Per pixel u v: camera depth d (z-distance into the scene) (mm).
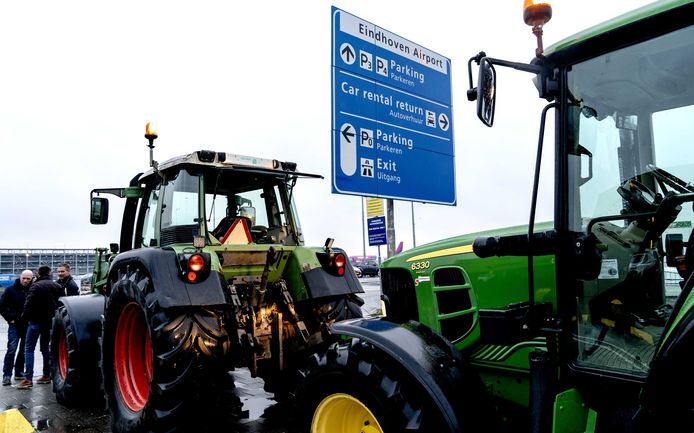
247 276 4676
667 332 1777
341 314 4723
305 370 2943
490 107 2203
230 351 3988
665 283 2115
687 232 2074
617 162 2273
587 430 2176
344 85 5719
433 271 3180
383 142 6055
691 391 1597
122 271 4398
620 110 2262
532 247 2295
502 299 2824
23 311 6395
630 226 2217
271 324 4559
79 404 5328
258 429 4430
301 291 4785
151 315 3727
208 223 4812
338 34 5703
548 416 2195
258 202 5277
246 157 4812
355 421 2803
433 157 6641
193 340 3691
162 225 4543
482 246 2518
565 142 2270
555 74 2320
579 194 2271
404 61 6391
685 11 1949
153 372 3691
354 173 5730
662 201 2121
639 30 2078
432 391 2385
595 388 2227
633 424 1812
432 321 3158
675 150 2141
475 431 2377
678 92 2107
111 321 4387
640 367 2117
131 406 4207
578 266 2254
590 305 2268
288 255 4926
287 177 5211
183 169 4566
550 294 2623
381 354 2605
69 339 5219
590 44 2188
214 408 3732
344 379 2656
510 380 2830
